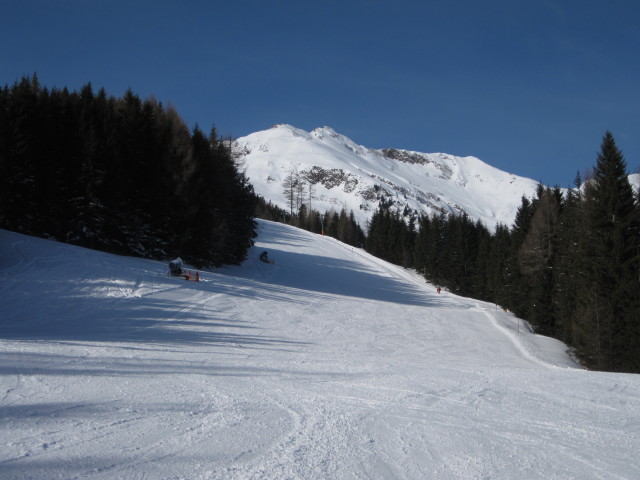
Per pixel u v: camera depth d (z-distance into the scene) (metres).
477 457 4.99
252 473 4.32
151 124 38.84
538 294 34.94
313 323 23.73
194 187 38.62
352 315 28.09
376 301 36.06
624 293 24.78
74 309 19.30
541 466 4.76
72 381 7.91
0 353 10.00
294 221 127.62
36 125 33.22
